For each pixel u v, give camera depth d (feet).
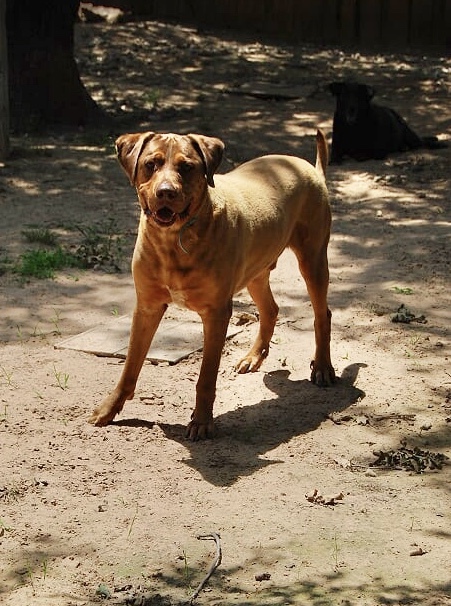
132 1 42.80
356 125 24.77
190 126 27.71
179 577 11.02
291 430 13.52
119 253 18.85
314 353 15.47
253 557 11.27
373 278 17.88
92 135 26.89
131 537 11.51
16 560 11.22
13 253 18.78
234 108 29.99
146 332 13.46
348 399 14.24
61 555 11.29
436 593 10.85
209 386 13.30
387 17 40.70
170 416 13.76
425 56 38.63
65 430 13.32
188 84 32.76
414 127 28.09
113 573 11.07
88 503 12.01
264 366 15.12
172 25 41.50
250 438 13.32
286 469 12.66
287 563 11.19
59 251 18.39
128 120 28.50
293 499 12.14
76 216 20.83
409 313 16.35
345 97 24.93
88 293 17.25
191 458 12.84
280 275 18.12
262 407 14.06
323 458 12.92
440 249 19.10
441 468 12.76
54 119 27.73
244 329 16.16
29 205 21.39
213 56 36.94
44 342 15.53
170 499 12.10
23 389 14.20
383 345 15.58
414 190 22.62
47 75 27.53
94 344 15.38
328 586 10.91
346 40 41.06
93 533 11.57
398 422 13.67
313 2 41.19
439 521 11.84
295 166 14.58
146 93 31.24
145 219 12.84
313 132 27.63
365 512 11.95
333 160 25.22
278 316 16.55
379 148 25.26
